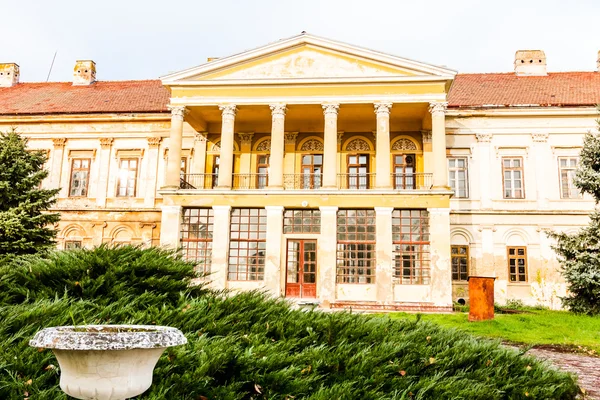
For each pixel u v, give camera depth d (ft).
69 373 9.99
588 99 94.27
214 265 79.66
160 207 96.99
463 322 55.42
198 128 93.86
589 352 41.01
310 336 19.70
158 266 23.15
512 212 91.97
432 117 80.74
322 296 77.10
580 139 92.84
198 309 20.24
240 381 15.40
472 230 92.43
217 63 83.97
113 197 99.14
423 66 80.43
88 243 97.76
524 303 89.56
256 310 21.65
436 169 79.10
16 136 71.26
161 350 10.78
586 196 91.61
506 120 94.58
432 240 77.36
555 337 48.03
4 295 20.02
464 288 91.04
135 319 18.49
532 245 91.15
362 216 80.48
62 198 99.50
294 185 91.15
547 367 21.90
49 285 21.22
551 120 93.66
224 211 81.20
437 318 57.93
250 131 94.68
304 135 93.61
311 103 82.33
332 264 78.02
